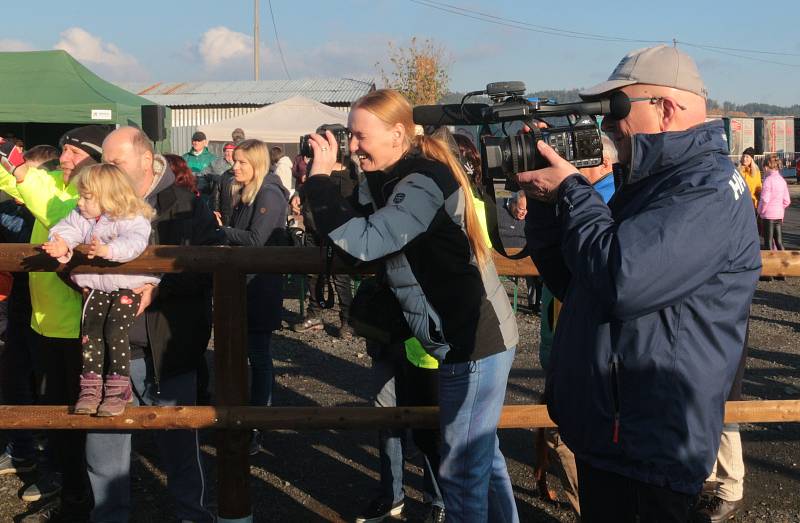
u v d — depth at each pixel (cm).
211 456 459
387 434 374
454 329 252
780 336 784
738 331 191
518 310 902
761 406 298
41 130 1759
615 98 200
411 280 247
